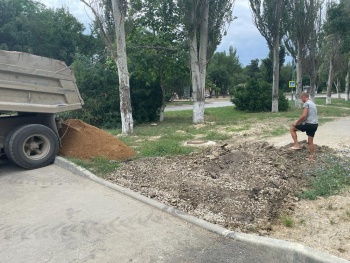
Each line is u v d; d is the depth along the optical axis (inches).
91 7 512.4
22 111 311.9
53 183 263.0
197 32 687.1
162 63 723.4
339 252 143.8
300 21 954.7
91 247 157.8
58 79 340.2
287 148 341.7
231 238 161.2
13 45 1354.6
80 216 194.9
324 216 183.5
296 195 218.5
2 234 173.5
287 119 722.8
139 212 198.4
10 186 257.6
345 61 1411.2
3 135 312.7
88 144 339.3
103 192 237.6
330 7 849.5
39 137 316.5
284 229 170.9
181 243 159.5
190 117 853.8
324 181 233.9
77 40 1444.4
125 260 145.9
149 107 768.9
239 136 494.0
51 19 1437.0
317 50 1018.1
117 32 507.5
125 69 520.1
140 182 254.1
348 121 648.4
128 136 514.9
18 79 311.7
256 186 227.5
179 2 636.1
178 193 222.7
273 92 930.7
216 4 669.9
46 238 167.8
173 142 438.9
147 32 722.8
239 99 1051.9
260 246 150.3
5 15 1336.1
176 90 869.8
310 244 152.3
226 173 266.2
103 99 690.8
